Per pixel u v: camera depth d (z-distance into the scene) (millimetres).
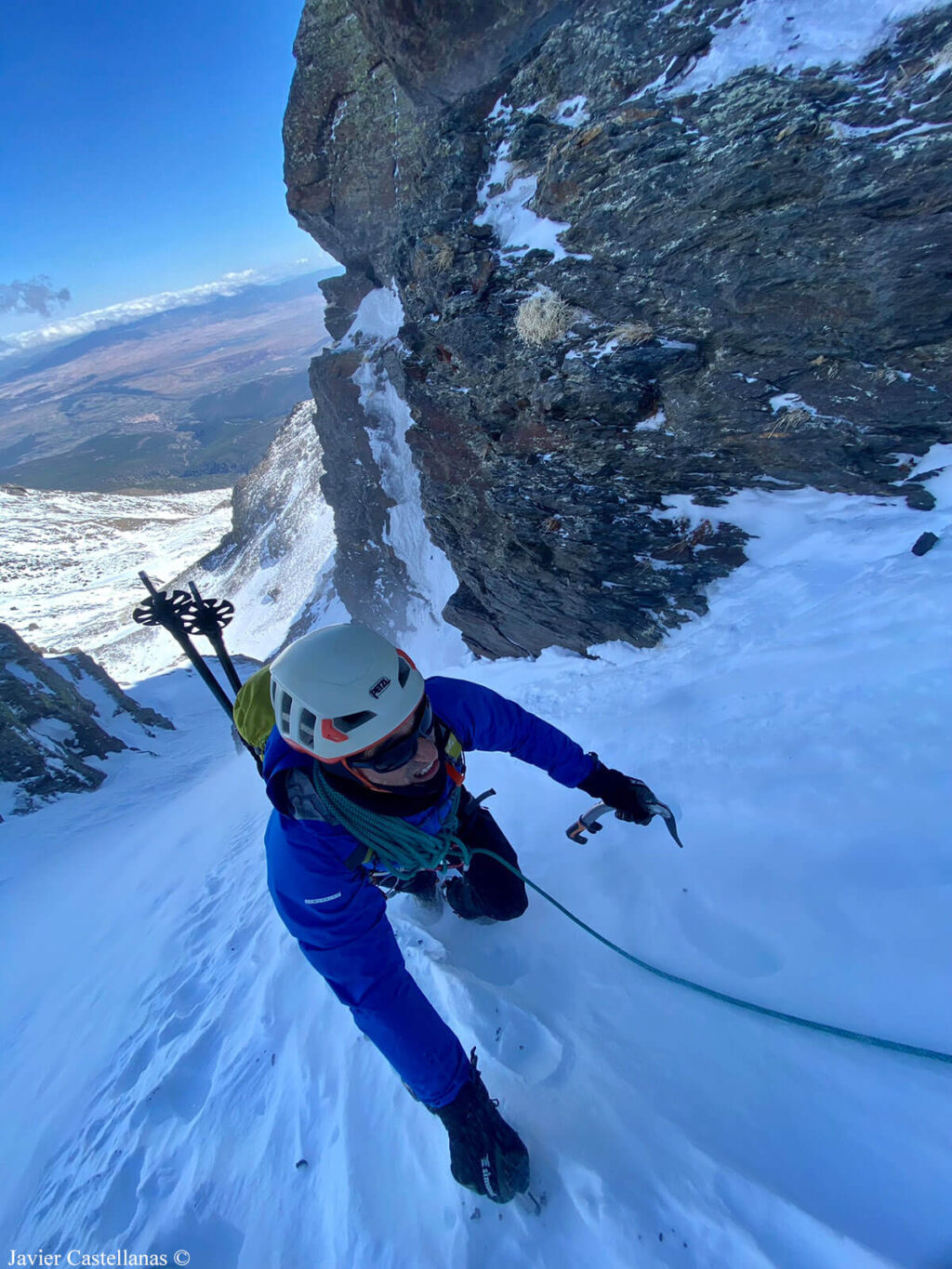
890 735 2631
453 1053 1703
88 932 8914
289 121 14000
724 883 2346
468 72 7707
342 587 22422
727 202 5441
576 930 2490
